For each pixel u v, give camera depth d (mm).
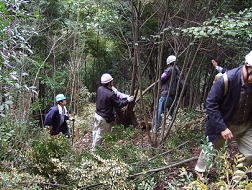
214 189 1784
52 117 5312
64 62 9578
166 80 5020
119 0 4562
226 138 2537
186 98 6742
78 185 2762
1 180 2584
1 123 3818
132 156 3299
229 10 3799
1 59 2465
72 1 5543
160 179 2920
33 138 4113
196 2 3809
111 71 9539
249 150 2674
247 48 3516
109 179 2709
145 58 6508
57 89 9266
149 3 4609
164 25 3680
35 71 7227
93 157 3119
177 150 3523
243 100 2514
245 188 1538
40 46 8258
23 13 2566
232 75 2514
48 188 2812
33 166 3080
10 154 3205
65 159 3064
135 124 5812
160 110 5078
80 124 7562
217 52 4418
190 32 3174
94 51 8938
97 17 5012
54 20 7750
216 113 2576
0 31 2379
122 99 5195
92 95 10203
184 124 4637
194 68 5793
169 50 5832
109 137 4230
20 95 4426
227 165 1730
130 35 6316
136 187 2857
